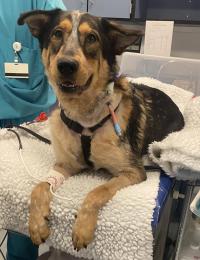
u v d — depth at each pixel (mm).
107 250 969
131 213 958
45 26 1253
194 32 2406
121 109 1221
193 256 1168
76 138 1175
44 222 1005
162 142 1261
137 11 2727
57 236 1025
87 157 1201
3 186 1094
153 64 2012
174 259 1149
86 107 1142
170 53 2285
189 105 1710
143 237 933
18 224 1110
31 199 1038
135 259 943
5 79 1679
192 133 1350
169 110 1547
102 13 2803
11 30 1661
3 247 1773
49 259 1283
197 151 1144
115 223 957
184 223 1188
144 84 1690
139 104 1367
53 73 1124
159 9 2752
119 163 1184
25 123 1573
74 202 1012
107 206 985
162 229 1141
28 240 1450
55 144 1229
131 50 2236
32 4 1683
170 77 2025
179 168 1146
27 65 1688
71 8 2834
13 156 1212
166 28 2137
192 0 2689
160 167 1211
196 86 2004
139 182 1146
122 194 1014
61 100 1166
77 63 1077
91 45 1156
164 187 1099
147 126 1357
